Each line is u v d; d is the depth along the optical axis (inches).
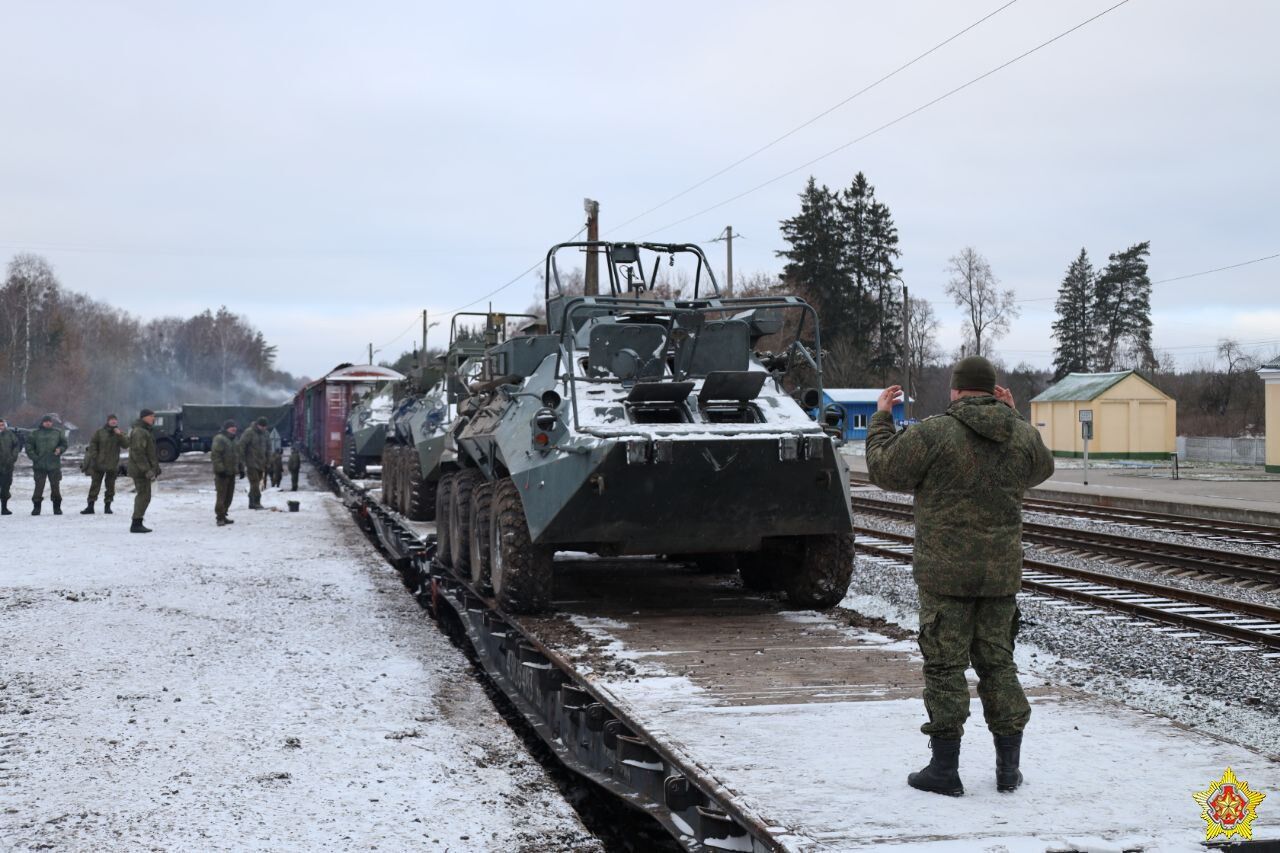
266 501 935.0
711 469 299.4
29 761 223.9
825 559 329.7
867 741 193.3
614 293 378.6
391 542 578.6
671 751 187.2
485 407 398.6
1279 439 1263.5
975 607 170.4
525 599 323.0
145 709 262.8
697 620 318.7
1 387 2822.3
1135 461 1640.0
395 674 307.3
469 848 185.0
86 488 1080.2
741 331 341.7
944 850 143.3
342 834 188.4
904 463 169.3
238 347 4776.1
